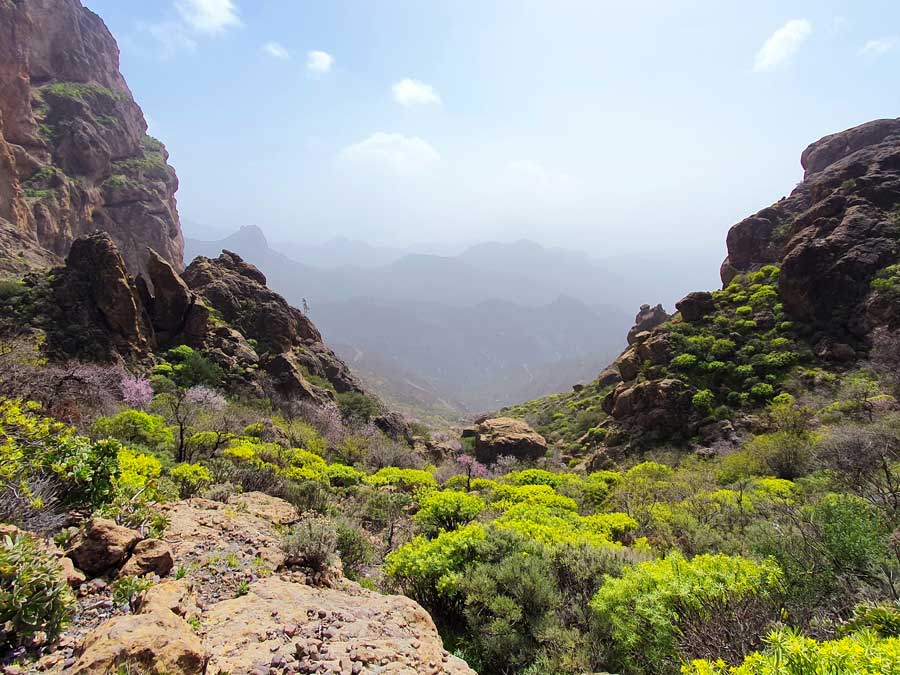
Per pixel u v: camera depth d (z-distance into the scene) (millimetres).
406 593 7254
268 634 4207
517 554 7129
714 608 4750
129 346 34062
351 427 39844
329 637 4348
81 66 96375
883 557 5164
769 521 7484
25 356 15594
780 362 30328
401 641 4488
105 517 6023
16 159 69562
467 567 6945
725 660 4168
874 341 27422
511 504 13672
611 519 11039
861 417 21516
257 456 17266
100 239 35906
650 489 16188
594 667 5184
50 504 5730
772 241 44656
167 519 6574
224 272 50469
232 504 9914
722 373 31797
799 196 48375
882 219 34125
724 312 37625
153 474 8852
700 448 26719
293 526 9062
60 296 33594
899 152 40031
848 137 55125
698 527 10000
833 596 4875
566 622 6039
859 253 32250
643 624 5094
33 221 65562
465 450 43312
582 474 30500
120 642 3078
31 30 76625
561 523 10156
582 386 68188
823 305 32125
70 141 80562
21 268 52062
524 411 70500
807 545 5762
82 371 20000
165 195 99000
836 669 2457
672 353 34625
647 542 9852
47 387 14383
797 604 4797
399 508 13961
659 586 5172
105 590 4531
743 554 7312
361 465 27453
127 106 105125
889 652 2402
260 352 44625
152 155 105062
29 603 3512
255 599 5000
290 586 5559
